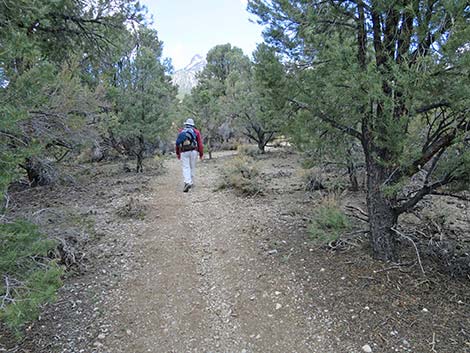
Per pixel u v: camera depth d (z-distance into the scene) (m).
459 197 3.26
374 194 3.58
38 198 6.69
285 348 2.58
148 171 10.68
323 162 5.42
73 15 5.46
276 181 8.34
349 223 3.95
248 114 13.69
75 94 4.91
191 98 15.48
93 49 6.27
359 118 3.25
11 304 1.95
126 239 4.68
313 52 3.51
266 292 3.31
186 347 2.63
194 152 7.55
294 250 4.12
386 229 3.59
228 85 16.80
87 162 12.68
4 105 2.18
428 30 2.52
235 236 4.76
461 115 2.64
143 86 9.94
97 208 6.16
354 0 3.11
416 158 2.94
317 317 2.87
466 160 2.61
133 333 2.78
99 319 2.93
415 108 2.85
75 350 2.54
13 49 2.39
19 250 2.20
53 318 2.91
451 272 3.30
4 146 2.38
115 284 3.52
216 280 3.64
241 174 7.67
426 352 2.38
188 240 4.70
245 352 2.56
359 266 3.54
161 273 3.79
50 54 5.87
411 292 3.05
